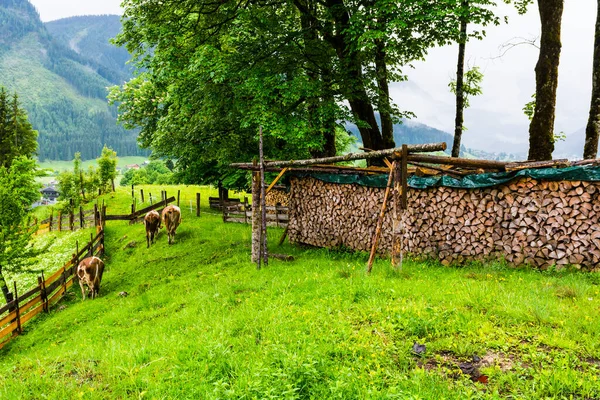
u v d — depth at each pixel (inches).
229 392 193.9
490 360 215.0
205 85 703.7
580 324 242.5
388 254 535.8
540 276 375.9
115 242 978.7
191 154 930.1
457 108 698.8
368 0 650.2
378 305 297.9
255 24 701.9
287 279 432.8
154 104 1081.4
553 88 540.7
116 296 598.2
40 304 627.2
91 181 1774.1
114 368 252.1
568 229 397.1
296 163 527.8
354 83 709.9
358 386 194.9
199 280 552.4
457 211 470.0
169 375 231.5
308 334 264.7
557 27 537.0
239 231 853.2
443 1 568.4
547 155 543.2
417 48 732.0
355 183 587.5
